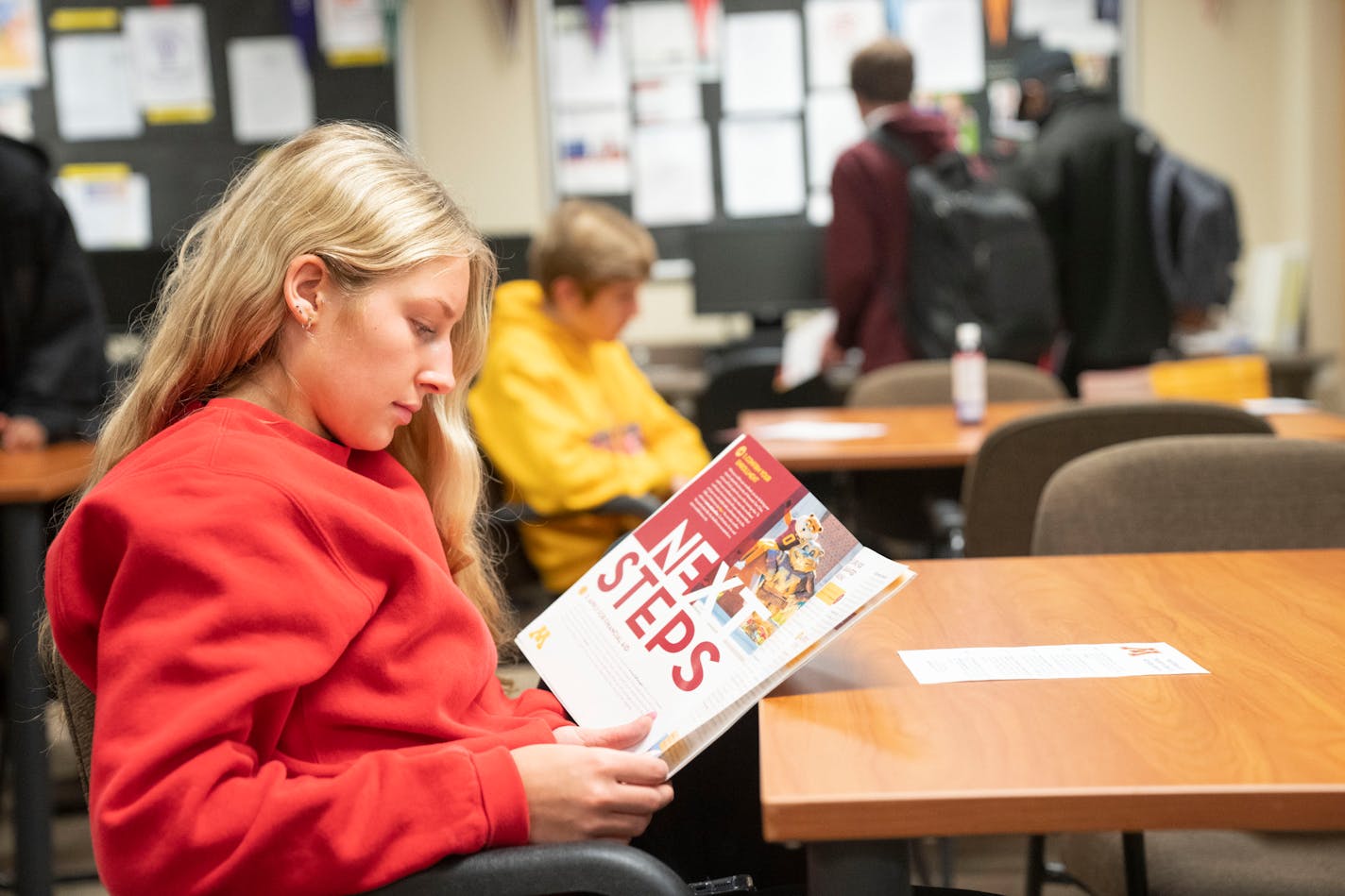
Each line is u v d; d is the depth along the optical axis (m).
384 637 0.95
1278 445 1.55
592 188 5.16
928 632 1.10
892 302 3.88
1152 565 1.33
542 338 2.58
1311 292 4.86
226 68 5.10
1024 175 4.11
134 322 1.18
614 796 0.91
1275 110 4.95
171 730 0.82
